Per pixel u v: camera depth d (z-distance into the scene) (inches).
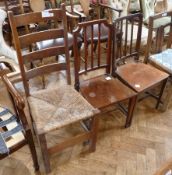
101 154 66.8
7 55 78.6
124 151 67.7
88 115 55.9
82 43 90.1
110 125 76.9
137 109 83.7
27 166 62.7
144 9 117.2
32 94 63.2
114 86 69.3
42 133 50.8
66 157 65.9
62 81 97.9
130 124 76.2
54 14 58.1
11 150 48.1
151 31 77.3
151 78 72.7
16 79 70.4
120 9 105.6
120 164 63.9
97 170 62.3
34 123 54.2
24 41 56.7
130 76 73.5
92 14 118.7
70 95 62.5
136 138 72.1
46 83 96.3
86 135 60.9
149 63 83.3
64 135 72.9
